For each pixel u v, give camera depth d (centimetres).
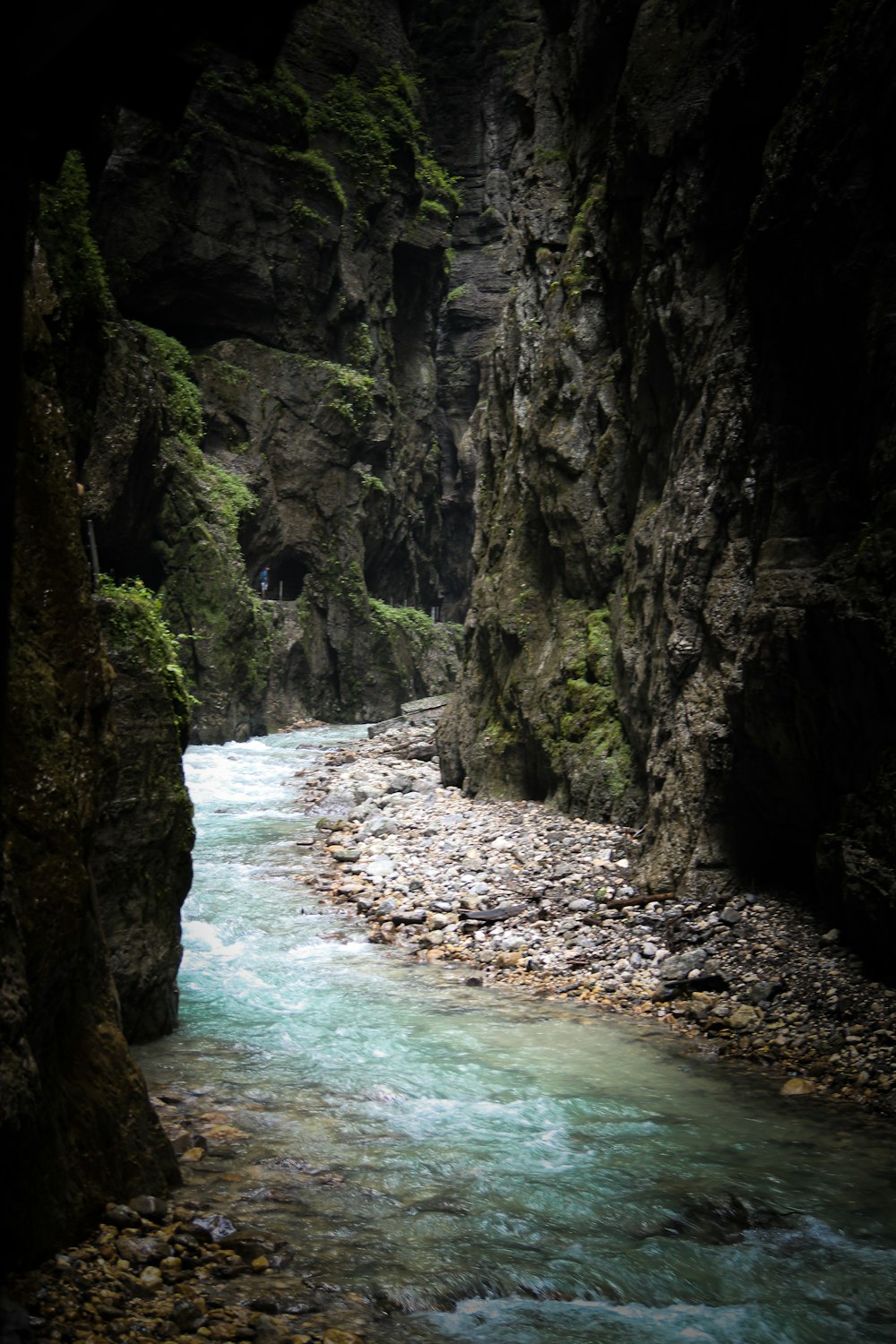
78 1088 502
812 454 1030
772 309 1058
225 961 1037
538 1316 462
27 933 443
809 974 927
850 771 943
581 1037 859
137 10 293
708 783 1121
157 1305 436
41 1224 454
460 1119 686
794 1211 570
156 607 813
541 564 1662
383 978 1003
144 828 768
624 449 1490
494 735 1711
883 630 847
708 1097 741
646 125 1278
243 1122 662
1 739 326
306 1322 440
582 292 1554
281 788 2052
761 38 1123
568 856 1334
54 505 514
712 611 1111
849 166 928
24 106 306
